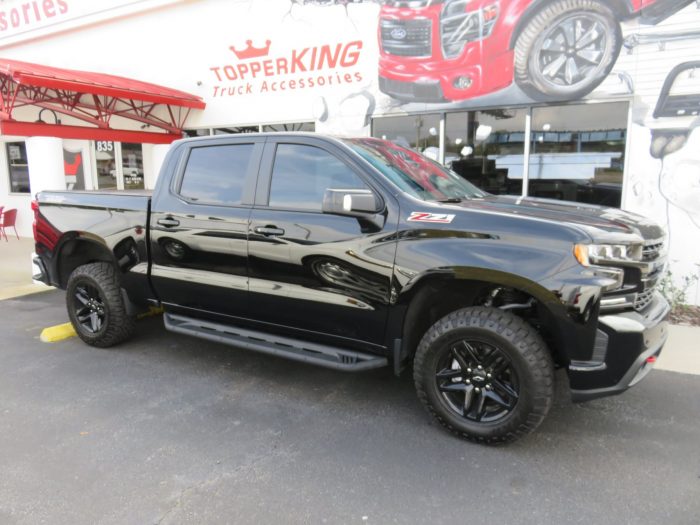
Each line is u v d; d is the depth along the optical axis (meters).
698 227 6.34
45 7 11.60
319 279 3.59
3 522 2.52
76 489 2.79
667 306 3.35
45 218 5.12
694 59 6.13
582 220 3.13
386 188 3.42
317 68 8.80
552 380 2.99
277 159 3.88
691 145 6.27
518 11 6.96
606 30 6.51
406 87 8.01
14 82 8.13
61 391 4.05
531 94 7.09
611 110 6.72
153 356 4.82
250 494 2.75
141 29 10.66
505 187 7.57
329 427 3.48
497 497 2.72
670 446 3.23
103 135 9.19
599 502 2.68
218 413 3.68
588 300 2.81
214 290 4.10
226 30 9.66
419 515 2.58
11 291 7.47
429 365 3.28
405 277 3.23
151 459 3.08
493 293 3.37
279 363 4.66
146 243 4.45
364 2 8.16
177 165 4.39
